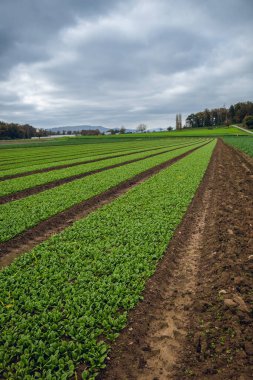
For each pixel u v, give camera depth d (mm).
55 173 32938
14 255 12555
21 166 41938
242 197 20391
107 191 23781
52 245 12453
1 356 6664
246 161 42000
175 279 10219
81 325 7504
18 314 8117
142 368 6496
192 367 6371
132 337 7340
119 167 36344
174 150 64062
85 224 15047
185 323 7906
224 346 6695
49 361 6461
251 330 7043
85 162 45469
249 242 12086
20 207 18703
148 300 8789
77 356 6684
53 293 8977
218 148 69375
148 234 13250
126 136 182000
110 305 8359
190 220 16016
